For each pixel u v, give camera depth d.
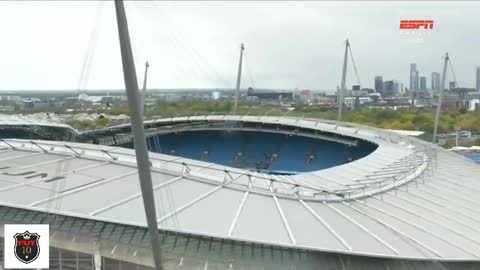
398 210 29.61
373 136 64.00
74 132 74.81
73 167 30.75
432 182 37.44
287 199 28.28
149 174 17.38
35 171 29.56
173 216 23.44
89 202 24.28
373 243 23.58
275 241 21.98
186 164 31.47
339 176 36.69
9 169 29.86
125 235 24.17
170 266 23.05
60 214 22.80
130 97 16.44
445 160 48.34
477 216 30.42
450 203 32.50
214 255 23.70
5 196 24.47
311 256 24.20
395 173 37.94
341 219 26.38
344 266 24.25
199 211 24.47
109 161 32.38
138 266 24.16
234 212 24.92
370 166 41.06
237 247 24.02
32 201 23.89
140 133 16.84
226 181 29.97
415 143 57.75
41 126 70.38
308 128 73.19
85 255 24.41
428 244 24.78
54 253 24.36
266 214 25.30
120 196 25.47
